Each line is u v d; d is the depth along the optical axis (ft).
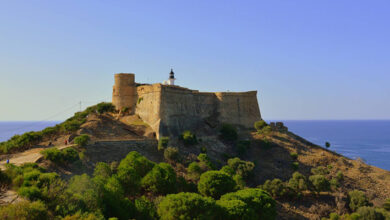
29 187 92.79
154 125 222.69
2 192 94.48
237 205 114.52
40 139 188.24
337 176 202.39
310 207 165.17
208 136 247.91
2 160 146.00
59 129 207.41
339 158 237.04
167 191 132.05
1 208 78.02
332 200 174.70
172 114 241.76
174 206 103.19
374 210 152.05
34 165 123.34
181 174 165.58
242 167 189.67
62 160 136.98
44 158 137.59
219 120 287.07
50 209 87.61
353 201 167.02
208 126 271.69
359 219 149.59
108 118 241.55
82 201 93.91
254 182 188.03
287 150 239.30
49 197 90.99
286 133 284.61
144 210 108.99
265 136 262.88
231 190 142.41
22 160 141.49
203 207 104.47
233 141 250.16
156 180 131.23
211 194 137.59
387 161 472.03
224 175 145.07
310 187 177.37
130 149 181.16
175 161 180.14
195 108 276.21
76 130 201.98
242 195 128.77
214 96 299.38
